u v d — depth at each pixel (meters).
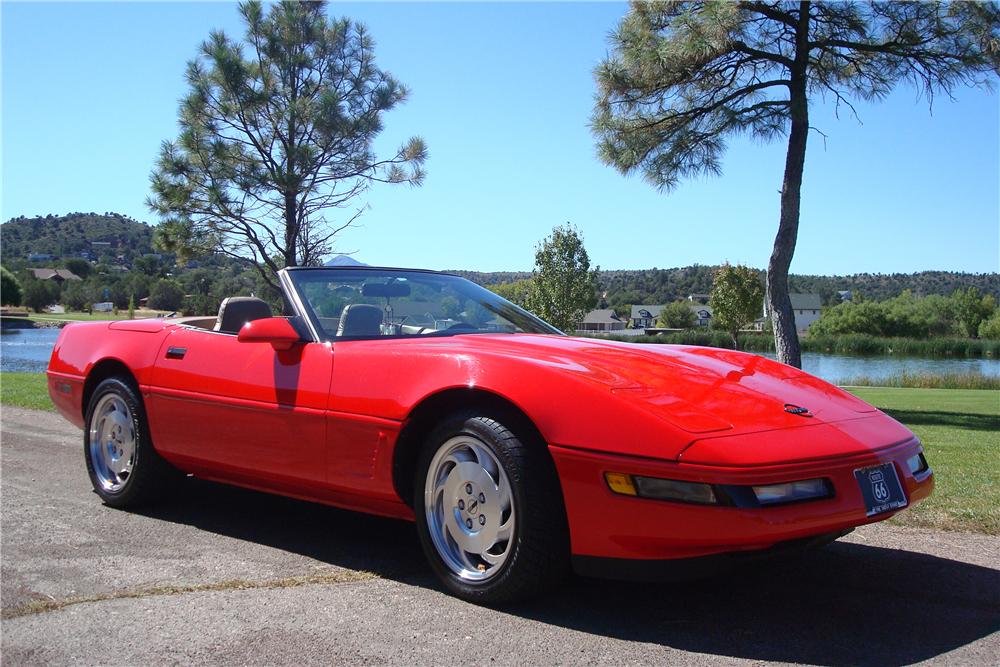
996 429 10.54
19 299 80.56
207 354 4.07
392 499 3.27
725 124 13.02
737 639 2.66
